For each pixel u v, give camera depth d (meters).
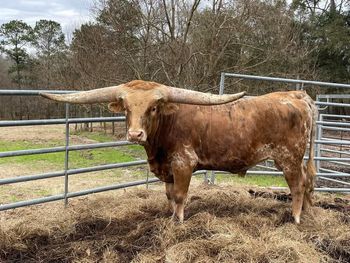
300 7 28.03
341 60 27.34
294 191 4.85
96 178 9.18
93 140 19.39
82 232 4.71
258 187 7.15
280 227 4.64
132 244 4.27
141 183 6.64
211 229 4.38
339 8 28.41
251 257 3.89
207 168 4.80
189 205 5.37
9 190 7.73
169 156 4.61
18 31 43.19
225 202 5.54
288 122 4.64
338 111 28.19
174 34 15.44
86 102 4.34
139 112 4.00
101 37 16.41
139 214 5.16
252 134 4.59
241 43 15.59
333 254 4.24
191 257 3.88
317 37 26.89
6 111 36.81
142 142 4.00
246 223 4.70
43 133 22.92
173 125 4.52
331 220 4.98
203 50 14.91
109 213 5.18
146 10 15.42
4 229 4.59
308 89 20.80
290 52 18.11
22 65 43.75
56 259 4.11
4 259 4.16
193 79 14.69
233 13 15.32
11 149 15.28
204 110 4.62
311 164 5.05
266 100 4.70
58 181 8.76
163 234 4.31
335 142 7.16
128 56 16.03
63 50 27.30
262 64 17.14
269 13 16.89
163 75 15.52
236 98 4.08
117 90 4.26
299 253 3.98
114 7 15.60
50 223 4.87
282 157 4.73
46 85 30.70
